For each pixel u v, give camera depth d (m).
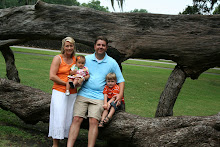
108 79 3.26
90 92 3.30
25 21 4.32
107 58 3.37
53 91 3.26
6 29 4.46
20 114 4.09
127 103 6.87
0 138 3.69
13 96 4.17
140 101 7.26
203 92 10.09
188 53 3.71
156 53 3.83
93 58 3.37
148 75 13.76
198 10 12.42
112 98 3.26
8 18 4.45
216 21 3.69
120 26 3.91
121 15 3.97
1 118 4.71
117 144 3.94
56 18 4.14
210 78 15.30
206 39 3.65
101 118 3.21
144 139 3.29
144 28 3.85
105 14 4.00
